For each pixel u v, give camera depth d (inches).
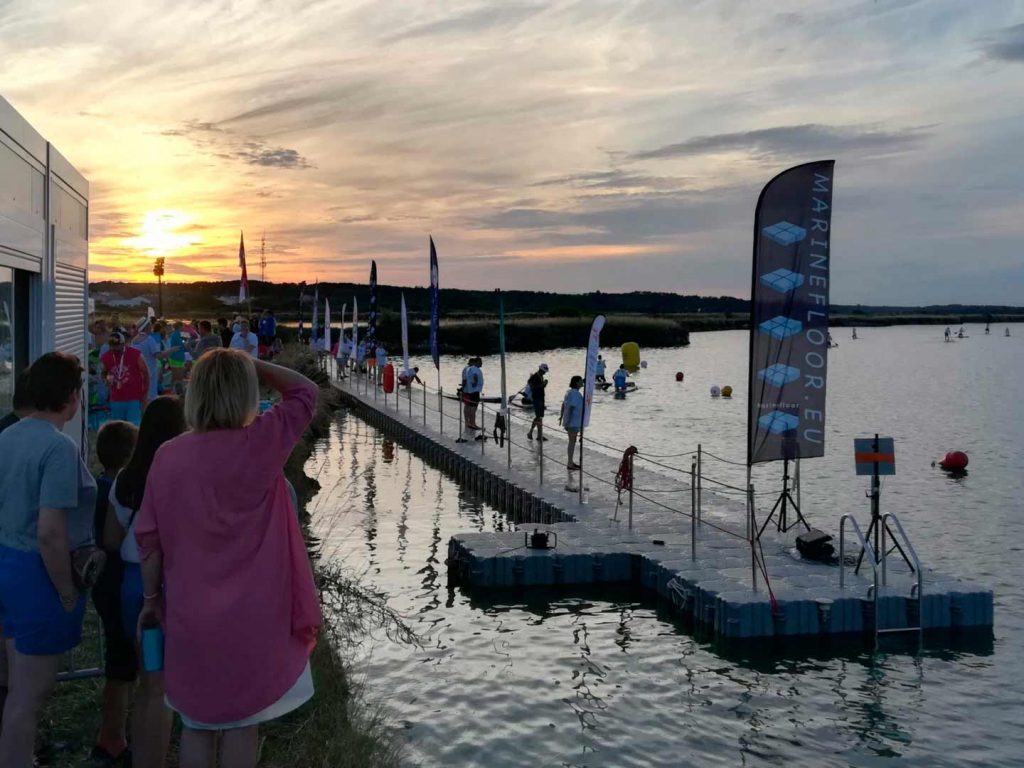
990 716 377.1
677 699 393.1
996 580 584.4
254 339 768.9
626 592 561.3
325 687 295.6
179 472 137.2
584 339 4416.8
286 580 141.3
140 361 532.7
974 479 957.8
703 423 1465.3
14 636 175.8
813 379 560.4
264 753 241.0
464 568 582.2
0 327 307.9
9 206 308.8
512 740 349.4
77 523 180.2
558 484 818.2
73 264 441.7
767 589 480.1
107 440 200.2
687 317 7047.2
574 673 423.5
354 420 1524.4
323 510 804.6
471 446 1066.1
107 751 207.8
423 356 3678.6
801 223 546.3
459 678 414.0
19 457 171.6
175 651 136.9
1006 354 3895.2
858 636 464.1
